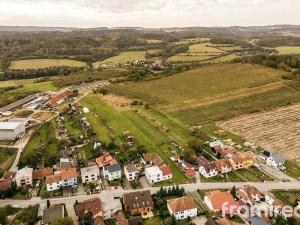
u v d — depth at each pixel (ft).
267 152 512.63
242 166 489.26
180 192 418.10
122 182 453.17
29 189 442.09
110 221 375.25
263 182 451.12
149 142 586.45
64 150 549.13
